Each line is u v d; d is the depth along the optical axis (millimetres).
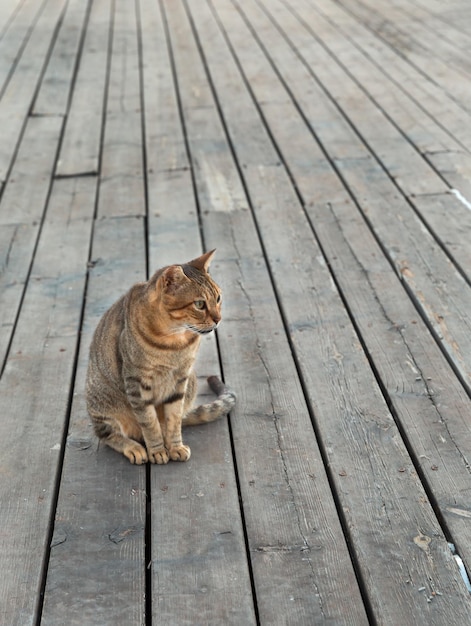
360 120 3740
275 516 1810
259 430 2033
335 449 1968
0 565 1726
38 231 2914
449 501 1820
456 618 1601
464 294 2471
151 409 1933
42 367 2258
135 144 3615
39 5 6035
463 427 2006
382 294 2506
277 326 2389
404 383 2150
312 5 5820
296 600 1645
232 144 3562
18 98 4188
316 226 2873
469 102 3869
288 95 4105
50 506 1852
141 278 2621
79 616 1629
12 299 2547
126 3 6051
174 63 4672
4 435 2041
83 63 4723
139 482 1905
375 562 1703
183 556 1730
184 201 3068
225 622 1611
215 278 2609
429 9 5551
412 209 2941
